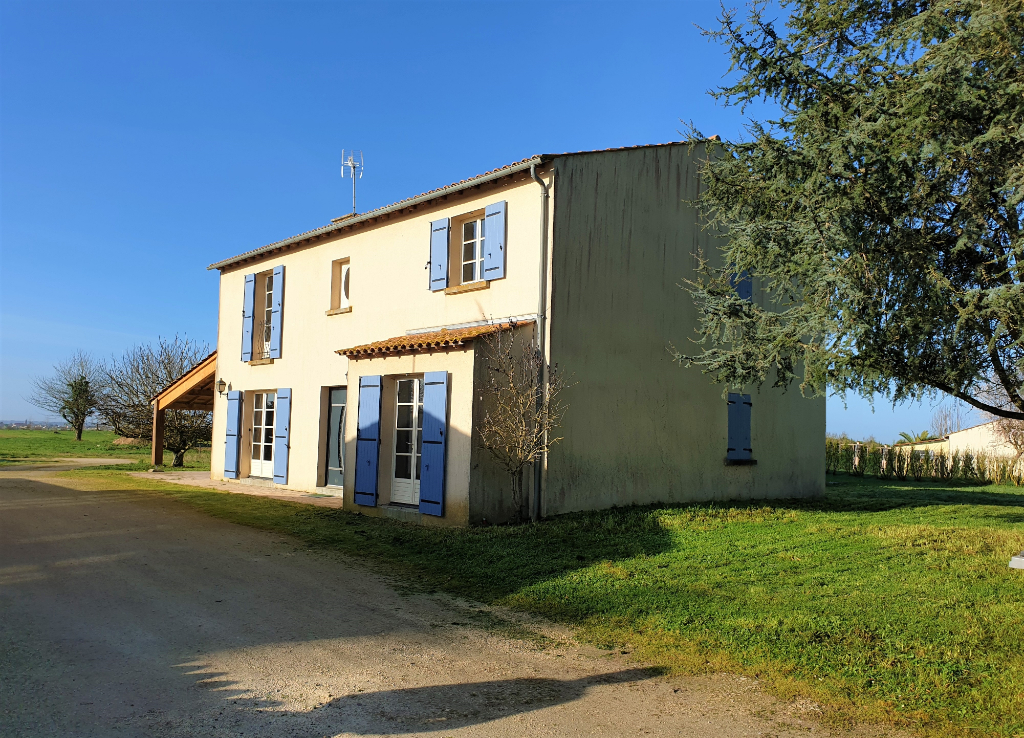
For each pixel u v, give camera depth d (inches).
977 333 266.1
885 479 925.2
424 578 284.2
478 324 438.0
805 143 280.5
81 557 304.3
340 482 548.1
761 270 326.3
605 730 147.7
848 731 147.8
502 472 391.5
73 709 150.8
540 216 406.6
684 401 469.4
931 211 270.8
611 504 421.4
